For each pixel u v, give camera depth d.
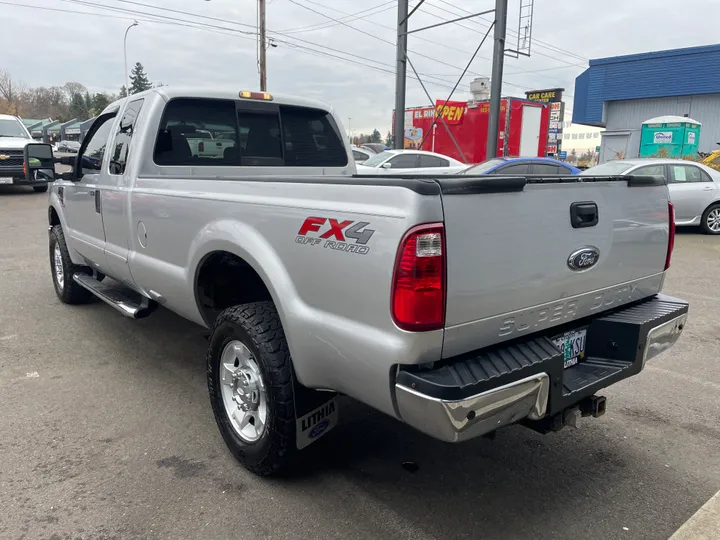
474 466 3.21
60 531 2.60
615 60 28.08
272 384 2.76
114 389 4.16
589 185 2.66
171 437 3.47
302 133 4.88
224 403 3.21
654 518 2.77
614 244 2.85
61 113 101.81
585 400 2.84
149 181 3.79
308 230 2.50
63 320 5.76
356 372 2.36
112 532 2.60
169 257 3.62
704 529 2.58
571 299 2.68
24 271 7.95
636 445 3.48
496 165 12.19
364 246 2.23
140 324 5.67
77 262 5.76
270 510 2.77
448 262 2.13
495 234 2.28
